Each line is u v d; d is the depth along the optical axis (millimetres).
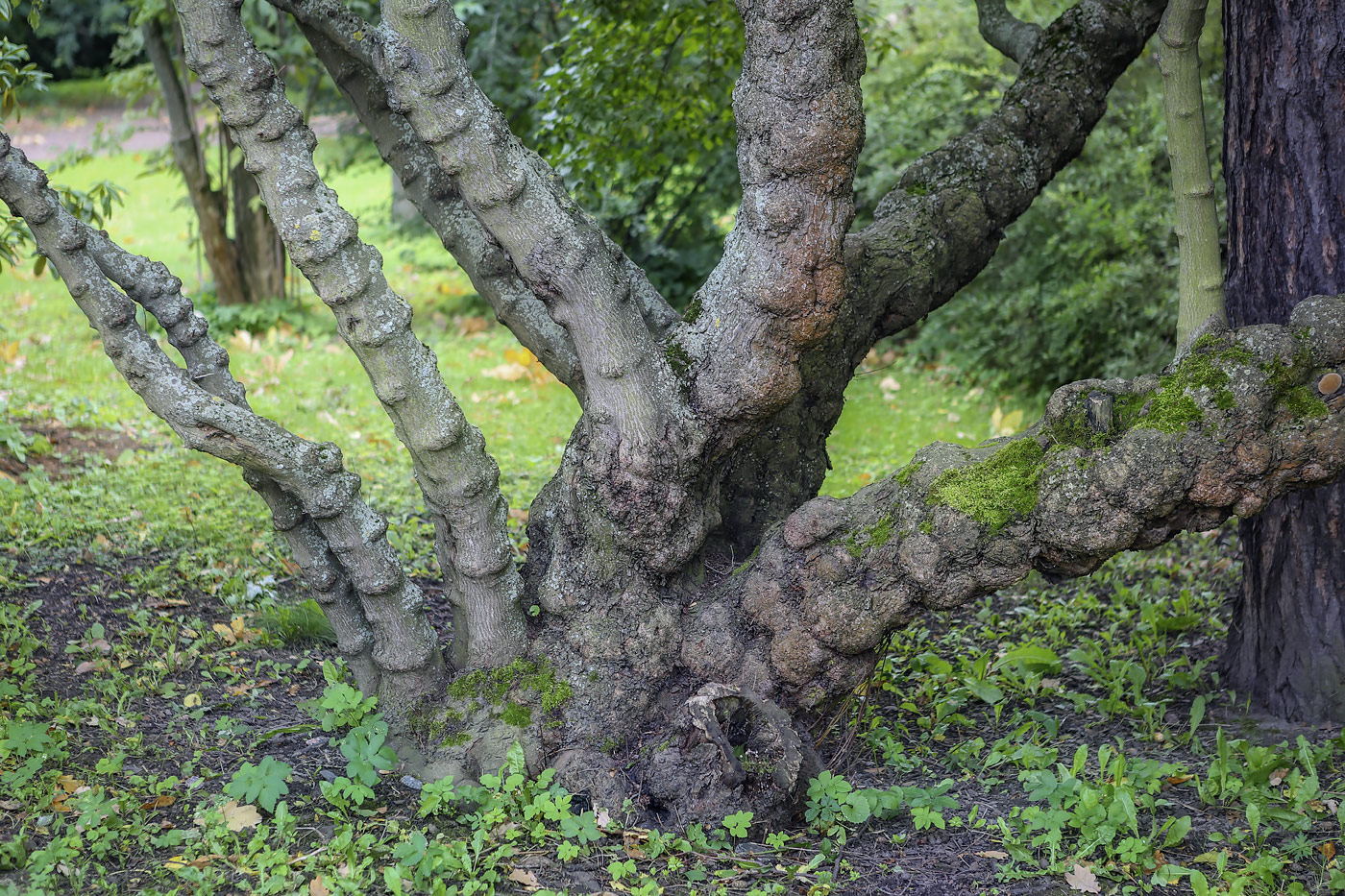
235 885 2861
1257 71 3945
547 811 3193
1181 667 4648
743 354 3230
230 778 3438
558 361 3992
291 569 5527
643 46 6121
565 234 3205
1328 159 3775
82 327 9523
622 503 3348
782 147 2969
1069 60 4547
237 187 10102
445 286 11500
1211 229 3893
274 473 3314
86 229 3357
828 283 3125
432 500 3430
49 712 3754
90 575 5125
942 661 4574
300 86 10336
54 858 2859
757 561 3498
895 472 3344
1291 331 2896
